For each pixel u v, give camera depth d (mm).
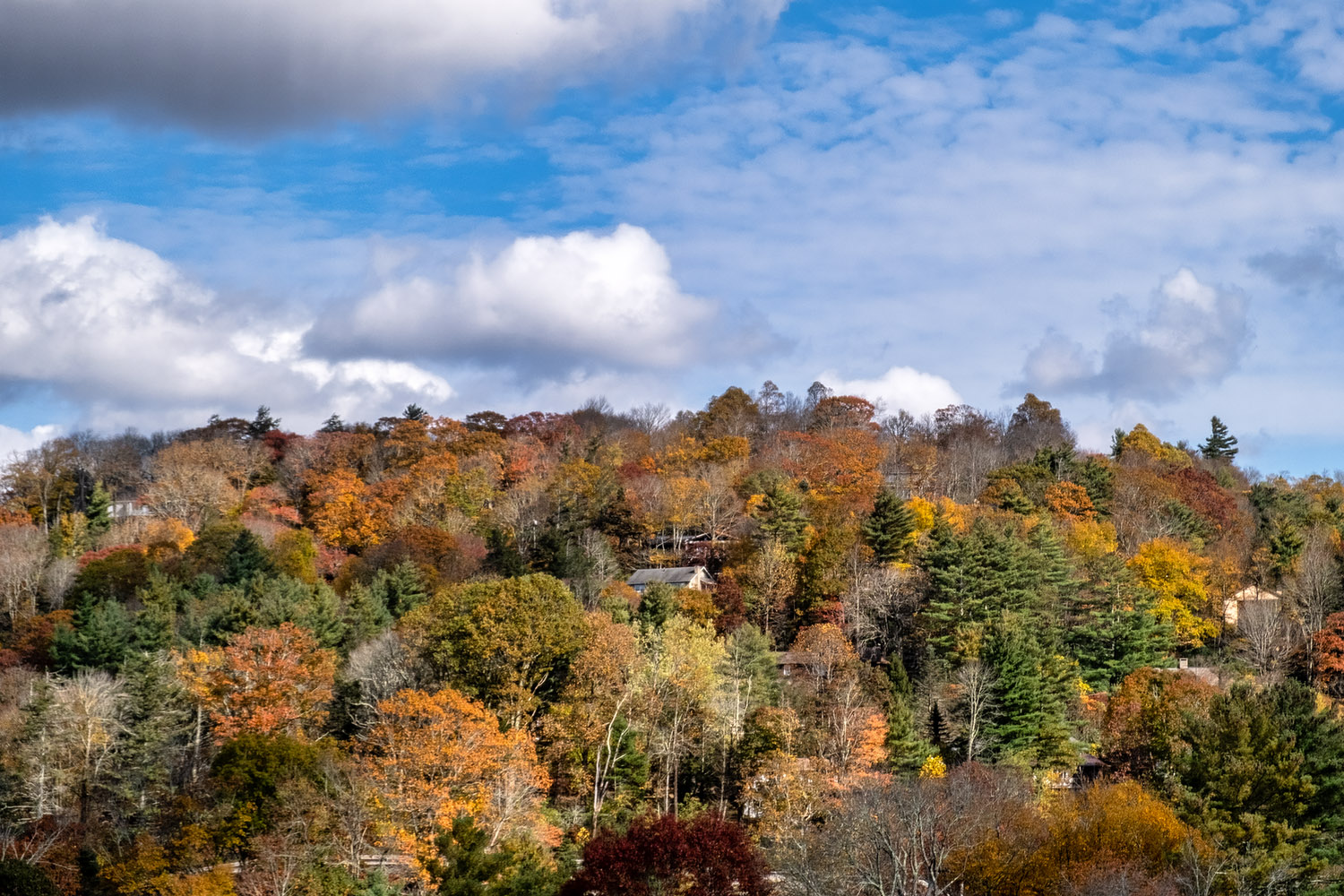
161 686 67938
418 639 76000
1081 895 47000
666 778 68625
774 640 97000
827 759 66500
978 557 92625
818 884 47000
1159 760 66562
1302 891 50812
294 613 85750
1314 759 56156
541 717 71875
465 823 48438
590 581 102000
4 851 54031
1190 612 106812
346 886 51281
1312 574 106125
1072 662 87375
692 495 128500
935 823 50906
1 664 87250
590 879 42375
